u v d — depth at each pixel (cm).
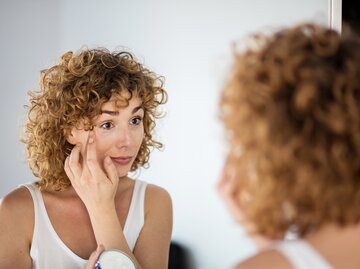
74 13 291
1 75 290
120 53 146
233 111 64
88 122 134
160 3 262
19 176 288
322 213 62
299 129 60
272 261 64
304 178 60
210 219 242
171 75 258
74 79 136
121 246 131
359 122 60
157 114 157
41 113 142
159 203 151
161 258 146
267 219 64
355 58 62
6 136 290
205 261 245
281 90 61
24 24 293
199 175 246
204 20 243
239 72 64
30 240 139
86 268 128
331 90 61
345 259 62
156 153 267
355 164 60
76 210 144
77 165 134
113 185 133
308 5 200
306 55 62
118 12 278
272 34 67
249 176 63
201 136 244
